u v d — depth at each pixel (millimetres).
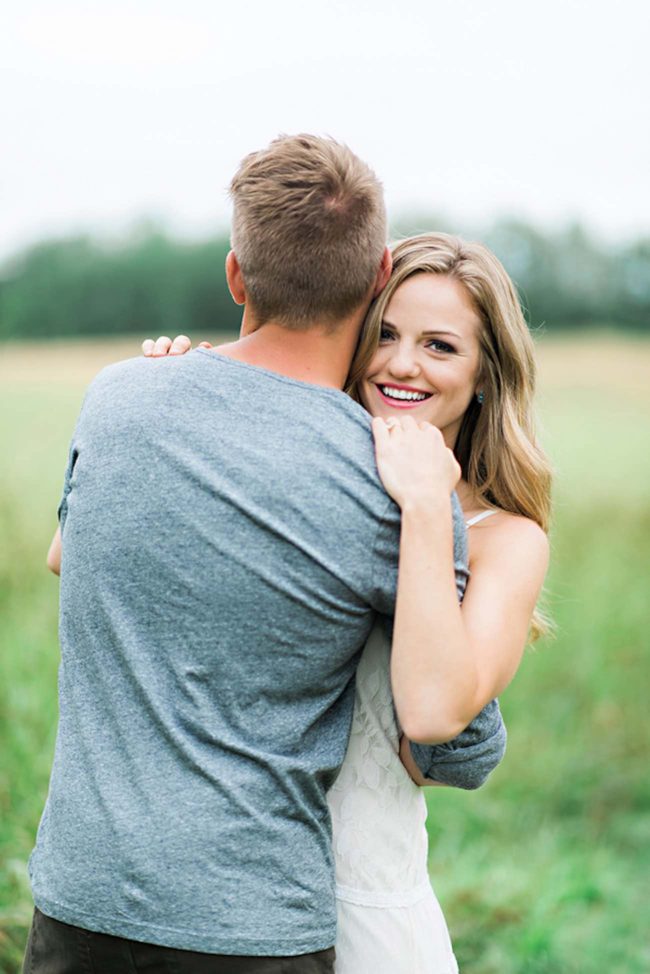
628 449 12016
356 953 1689
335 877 1692
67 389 13453
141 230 26391
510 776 4676
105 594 1526
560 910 3557
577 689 5438
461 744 1648
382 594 1565
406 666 1518
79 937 1492
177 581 1502
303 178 1596
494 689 1607
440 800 4281
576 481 9805
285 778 1508
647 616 6145
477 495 1988
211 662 1500
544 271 26828
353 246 1593
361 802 1704
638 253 26609
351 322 1651
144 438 1549
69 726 1548
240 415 1555
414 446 1591
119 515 1531
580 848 4180
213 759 1483
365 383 1933
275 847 1495
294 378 1617
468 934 3344
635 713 5258
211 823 1465
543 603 2301
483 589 1698
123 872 1461
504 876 3693
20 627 4438
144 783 1476
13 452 7887
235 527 1505
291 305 1603
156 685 1492
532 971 3182
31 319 23656
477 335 1920
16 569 5078
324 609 1523
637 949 3363
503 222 27688
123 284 24891
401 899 1712
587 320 26281
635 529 7996
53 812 1538
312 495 1522
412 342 1891
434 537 1533
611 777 4758
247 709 1517
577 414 15336
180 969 1450
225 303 25859
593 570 6883
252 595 1500
